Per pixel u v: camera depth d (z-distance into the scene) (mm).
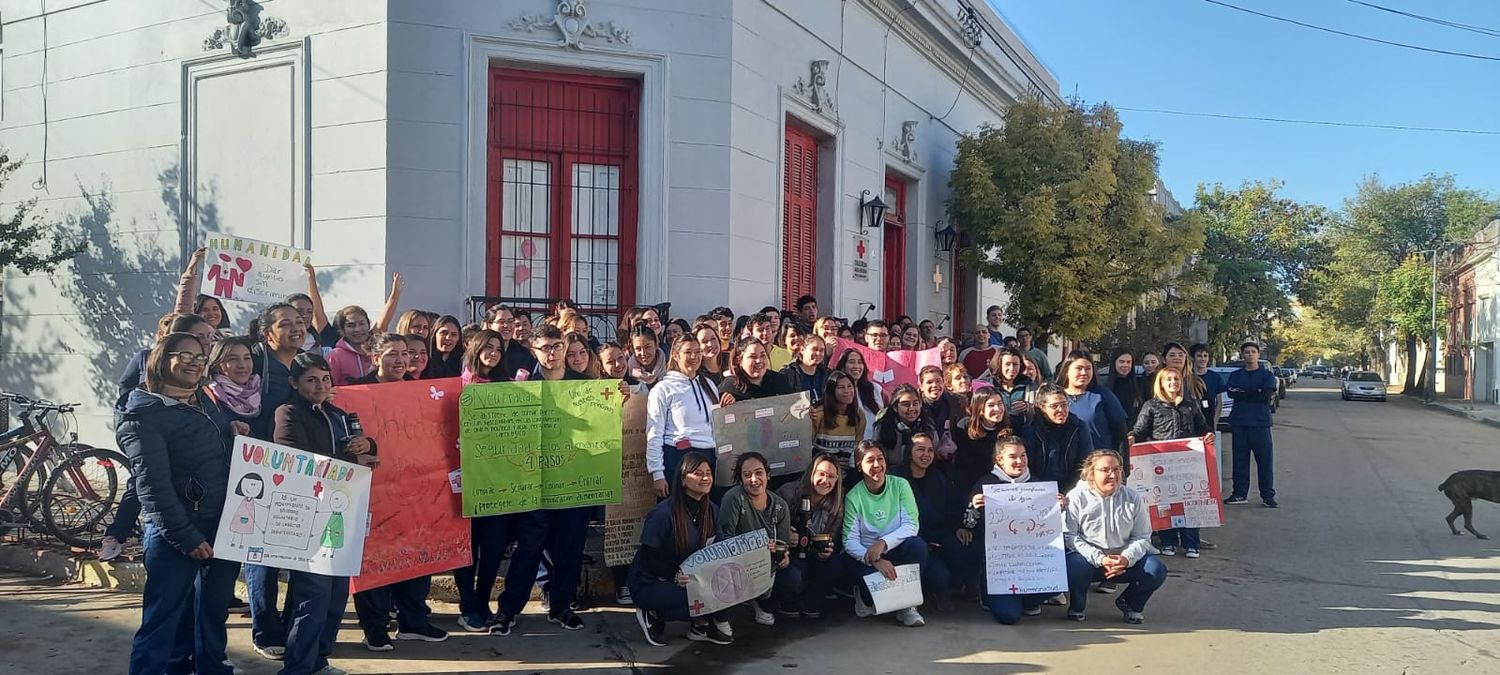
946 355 8555
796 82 11305
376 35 8859
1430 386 38656
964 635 5887
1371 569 7594
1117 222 14586
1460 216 47688
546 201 9570
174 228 10039
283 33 9344
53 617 5922
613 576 6621
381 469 5324
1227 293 36281
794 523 6176
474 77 9023
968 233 15859
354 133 8961
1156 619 6227
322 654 5027
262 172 9492
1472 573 7461
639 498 6289
